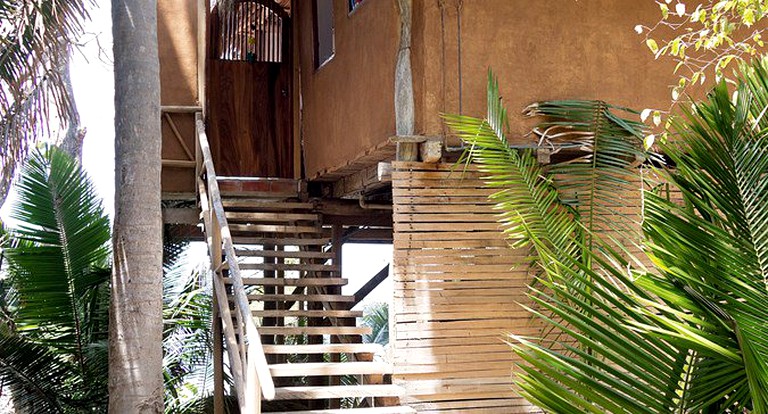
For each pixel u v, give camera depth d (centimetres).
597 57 802
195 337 1073
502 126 720
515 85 778
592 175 747
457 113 761
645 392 309
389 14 816
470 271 748
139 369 679
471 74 767
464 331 741
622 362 311
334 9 989
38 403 946
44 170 994
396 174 748
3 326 987
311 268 880
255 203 963
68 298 982
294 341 1320
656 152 769
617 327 312
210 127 1111
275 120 1130
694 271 305
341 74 955
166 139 1036
